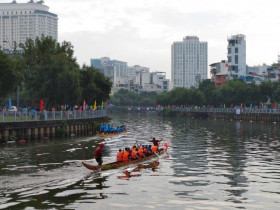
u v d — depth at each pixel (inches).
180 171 1170.0
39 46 2925.7
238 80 5413.4
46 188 935.0
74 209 773.9
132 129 3164.4
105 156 1486.2
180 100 6314.0
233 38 6328.7
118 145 1865.2
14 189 921.5
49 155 1443.2
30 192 896.3
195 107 6003.9
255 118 4338.1
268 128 3181.6
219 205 807.1
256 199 855.1
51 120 2100.1
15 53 2945.4
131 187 955.3
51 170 1143.6
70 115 2338.8
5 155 1425.9
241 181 1032.2
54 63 2608.3
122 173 1131.3
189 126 3558.1
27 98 3873.0
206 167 1241.4
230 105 5428.2
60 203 812.6
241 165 1282.0
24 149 1589.6
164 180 1037.8
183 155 1519.4
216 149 1723.7
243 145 1892.2
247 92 4717.0
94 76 3211.1
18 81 2135.8
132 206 796.0
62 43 3134.8
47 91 2591.0
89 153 1510.8
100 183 996.6
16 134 1862.7
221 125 3676.2
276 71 5959.6
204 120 4810.5
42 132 2033.7
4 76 2028.8
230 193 904.9
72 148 1656.0
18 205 796.0
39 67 2667.3
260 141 2091.5
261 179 1058.1
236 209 782.5
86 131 2512.3
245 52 6387.8
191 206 798.5
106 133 2319.1
